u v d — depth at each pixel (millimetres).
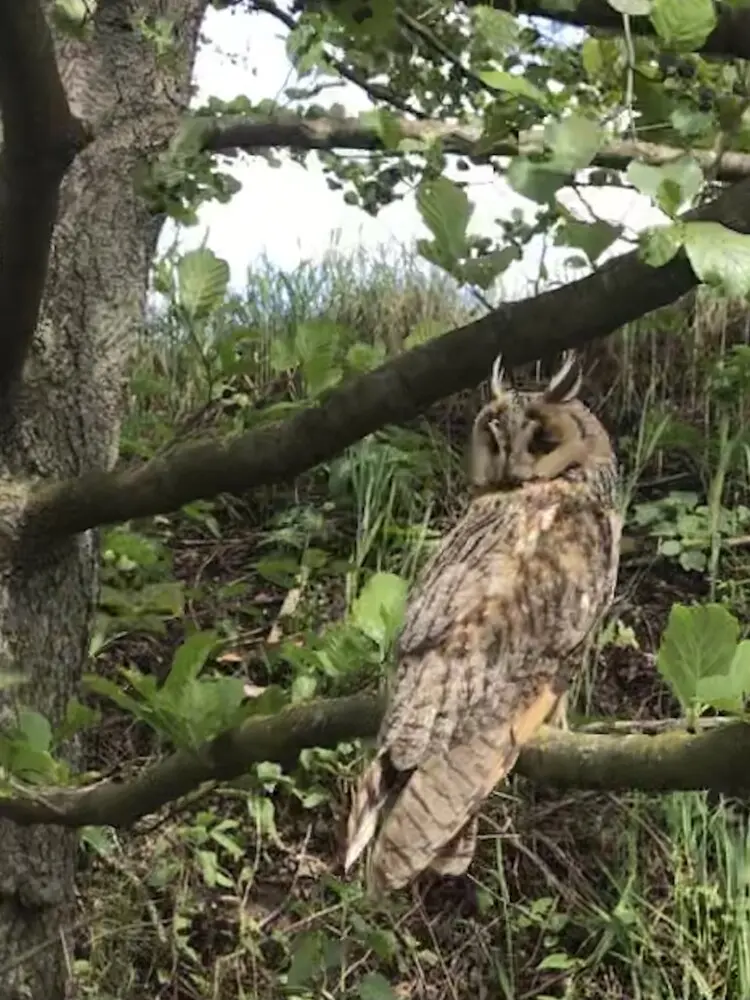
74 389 3559
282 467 2971
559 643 3092
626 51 2365
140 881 5098
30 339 3281
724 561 6090
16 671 3301
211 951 5113
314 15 2955
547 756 2570
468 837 2873
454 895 5184
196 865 5211
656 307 2531
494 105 2340
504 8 2785
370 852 2766
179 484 3096
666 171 1964
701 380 6953
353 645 2814
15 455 3451
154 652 5879
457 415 6934
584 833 5281
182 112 3820
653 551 6230
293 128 3277
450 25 2750
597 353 7086
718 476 6090
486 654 2965
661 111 2438
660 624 5898
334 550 6246
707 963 4867
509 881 5191
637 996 4746
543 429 3605
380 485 6184
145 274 3795
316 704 2709
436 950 5031
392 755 2764
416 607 3074
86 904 4984
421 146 2480
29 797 2684
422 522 6246
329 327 2986
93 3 2895
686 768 2123
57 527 3336
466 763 2791
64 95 2576
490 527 3361
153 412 6391
